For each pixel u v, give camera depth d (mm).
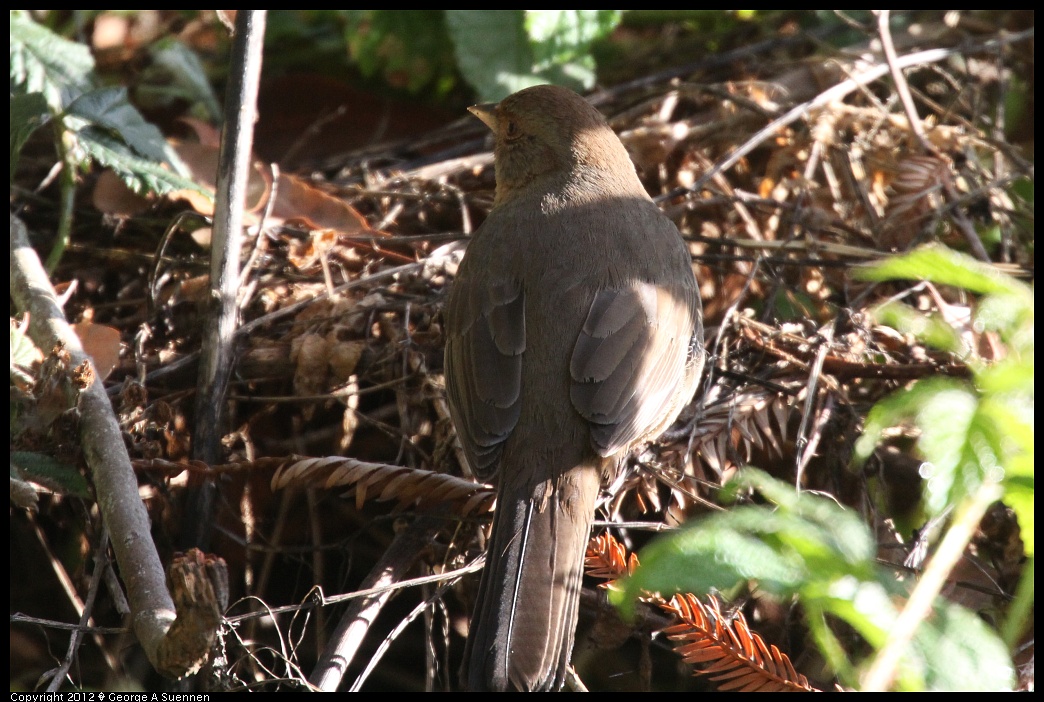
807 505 2896
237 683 5285
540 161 8297
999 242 9172
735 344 7969
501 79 10500
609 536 6121
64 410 6578
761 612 6773
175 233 9047
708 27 12023
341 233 8859
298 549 7340
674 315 7090
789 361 7660
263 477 7840
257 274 8594
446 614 7008
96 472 6148
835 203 9305
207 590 4504
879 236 8977
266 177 9188
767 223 9383
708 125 9969
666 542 2734
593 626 6629
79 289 8758
